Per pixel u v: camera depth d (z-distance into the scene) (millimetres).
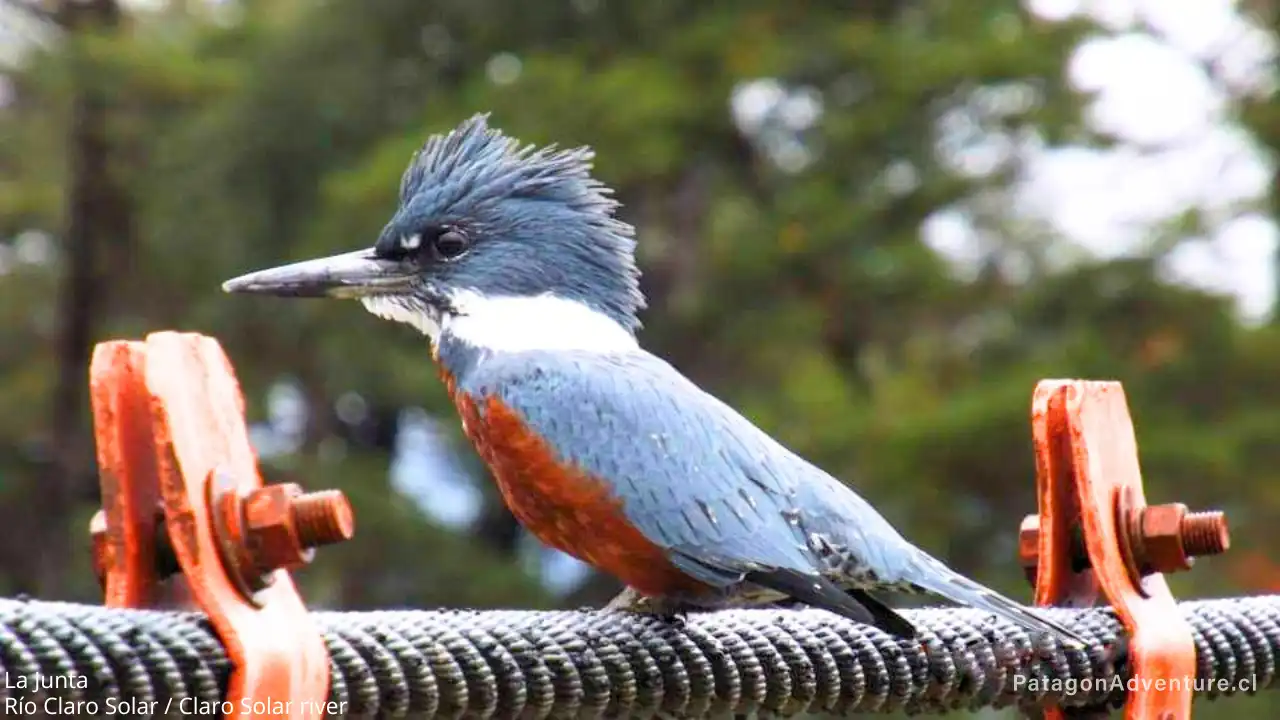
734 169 19344
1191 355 17531
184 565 3090
